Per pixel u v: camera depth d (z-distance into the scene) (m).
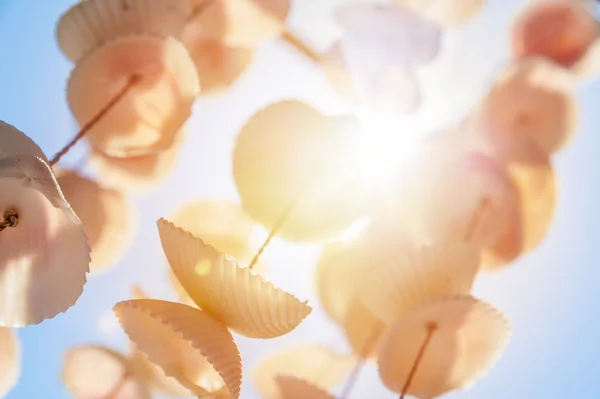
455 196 0.32
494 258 0.33
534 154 0.32
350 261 0.32
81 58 0.29
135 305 0.29
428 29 0.32
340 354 0.33
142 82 0.30
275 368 0.33
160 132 0.30
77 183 0.31
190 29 0.32
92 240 0.32
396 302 0.30
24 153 0.28
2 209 0.28
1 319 0.29
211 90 0.34
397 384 0.30
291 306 0.28
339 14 0.32
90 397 0.33
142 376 0.33
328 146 0.30
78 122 0.30
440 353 0.30
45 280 0.29
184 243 0.28
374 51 0.32
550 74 0.32
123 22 0.30
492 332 0.30
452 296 0.29
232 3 0.32
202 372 0.30
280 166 0.30
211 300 0.28
